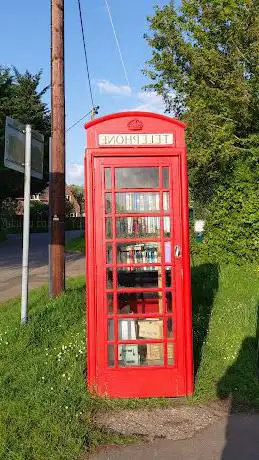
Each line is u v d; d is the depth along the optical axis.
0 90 42.88
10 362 5.77
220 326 7.29
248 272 10.86
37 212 71.69
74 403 4.81
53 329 6.87
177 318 5.17
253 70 14.30
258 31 14.00
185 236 5.17
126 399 5.04
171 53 16.78
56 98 8.97
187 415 4.81
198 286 9.92
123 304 5.27
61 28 9.02
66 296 8.64
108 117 5.16
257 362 5.98
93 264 5.16
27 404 4.75
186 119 15.09
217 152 13.55
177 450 4.14
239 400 5.13
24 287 7.09
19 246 33.00
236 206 11.48
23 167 7.05
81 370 5.43
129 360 5.19
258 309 7.83
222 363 6.00
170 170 5.16
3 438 4.09
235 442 4.27
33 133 7.19
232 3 14.30
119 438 4.30
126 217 5.19
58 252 8.98
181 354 5.15
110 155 5.14
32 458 3.91
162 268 5.18
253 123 14.27
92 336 5.13
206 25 15.42
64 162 9.02
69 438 4.15
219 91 14.20
